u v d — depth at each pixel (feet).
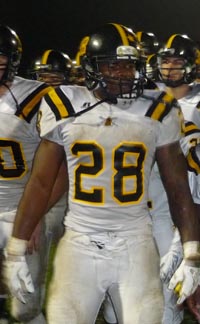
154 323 8.33
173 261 10.05
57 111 8.37
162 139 8.46
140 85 8.41
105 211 8.36
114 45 8.39
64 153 8.57
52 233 12.87
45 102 8.52
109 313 10.88
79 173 8.40
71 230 8.49
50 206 9.18
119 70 8.37
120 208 8.37
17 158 10.46
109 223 8.38
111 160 8.28
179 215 8.59
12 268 8.59
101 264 8.32
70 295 8.34
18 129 10.28
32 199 8.53
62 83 16.39
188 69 12.14
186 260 8.50
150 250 8.48
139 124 8.31
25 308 10.71
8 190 10.60
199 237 8.70
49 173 8.54
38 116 8.66
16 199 10.67
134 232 8.43
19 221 8.57
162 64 12.22
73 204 8.51
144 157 8.38
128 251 8.34
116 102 8.36
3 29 10.43
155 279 8.45
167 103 8.52
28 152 10.49
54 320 8.40
